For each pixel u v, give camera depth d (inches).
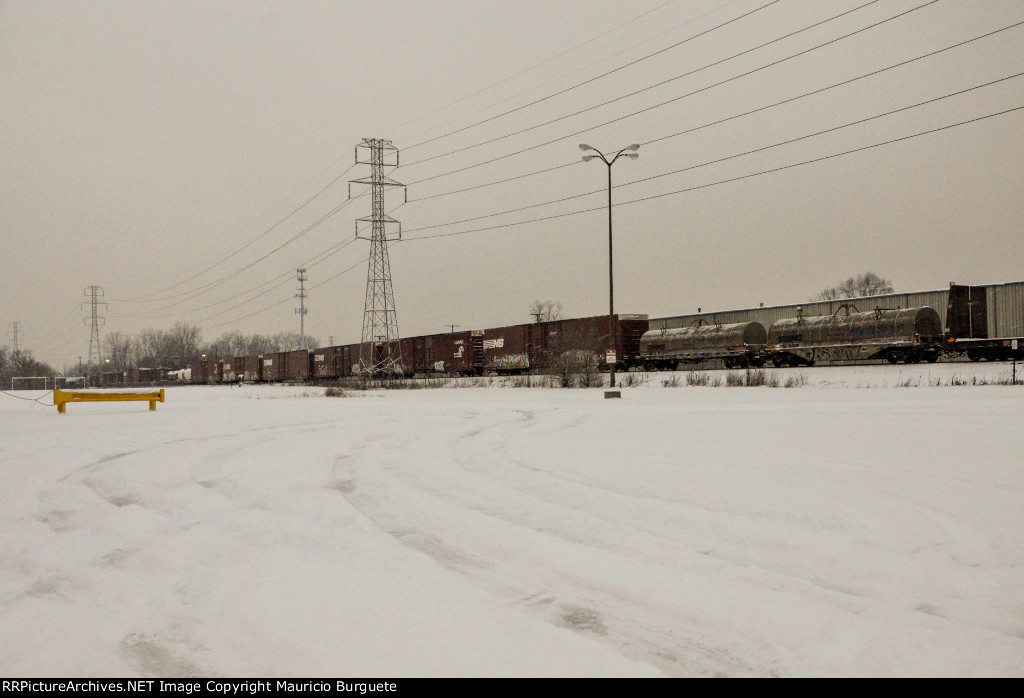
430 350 2401.6
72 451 461.1
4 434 598.5
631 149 1243.2
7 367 5027.1
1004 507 230.2
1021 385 923.4
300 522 240.2
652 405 834.8
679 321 1876.2
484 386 1737.2
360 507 267.0
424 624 144.1
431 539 216.8
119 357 7504.9
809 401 783.1
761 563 183.5
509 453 410.0
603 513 241.9
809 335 1493.6
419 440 495.8
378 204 2298.2
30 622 151.3
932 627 139.3
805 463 332.2
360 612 151.3
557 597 161.6
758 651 130.8
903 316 1337.4
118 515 258.5
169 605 161.0
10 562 199.2
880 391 929.5
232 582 175.3
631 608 154.1
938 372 1168.2
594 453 397.7
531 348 2014.0
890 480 281.0
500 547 204.2
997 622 141.9
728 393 1047.6
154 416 836.0
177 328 6737.2
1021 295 1381.6
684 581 169.6
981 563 177.8
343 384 2219.5
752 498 255.9
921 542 196.7
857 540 200.4
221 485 322.0
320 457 410.3
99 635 143.8
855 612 148.2
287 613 151.3
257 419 742.5
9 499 294.2
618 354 1806.1
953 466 307.4
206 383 4106.8
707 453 380.5
